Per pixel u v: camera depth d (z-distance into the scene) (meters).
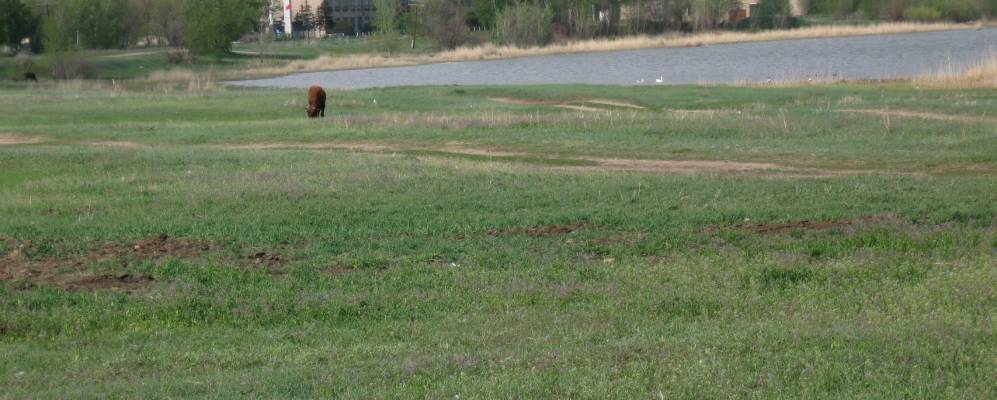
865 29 120.44
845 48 96.31
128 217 19.02
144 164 26.05
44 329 12.36
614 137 30.33
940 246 15.38
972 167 23.78
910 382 9.16
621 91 47.28
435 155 28.47
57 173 25.14
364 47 126.12
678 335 11.09
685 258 15.16
